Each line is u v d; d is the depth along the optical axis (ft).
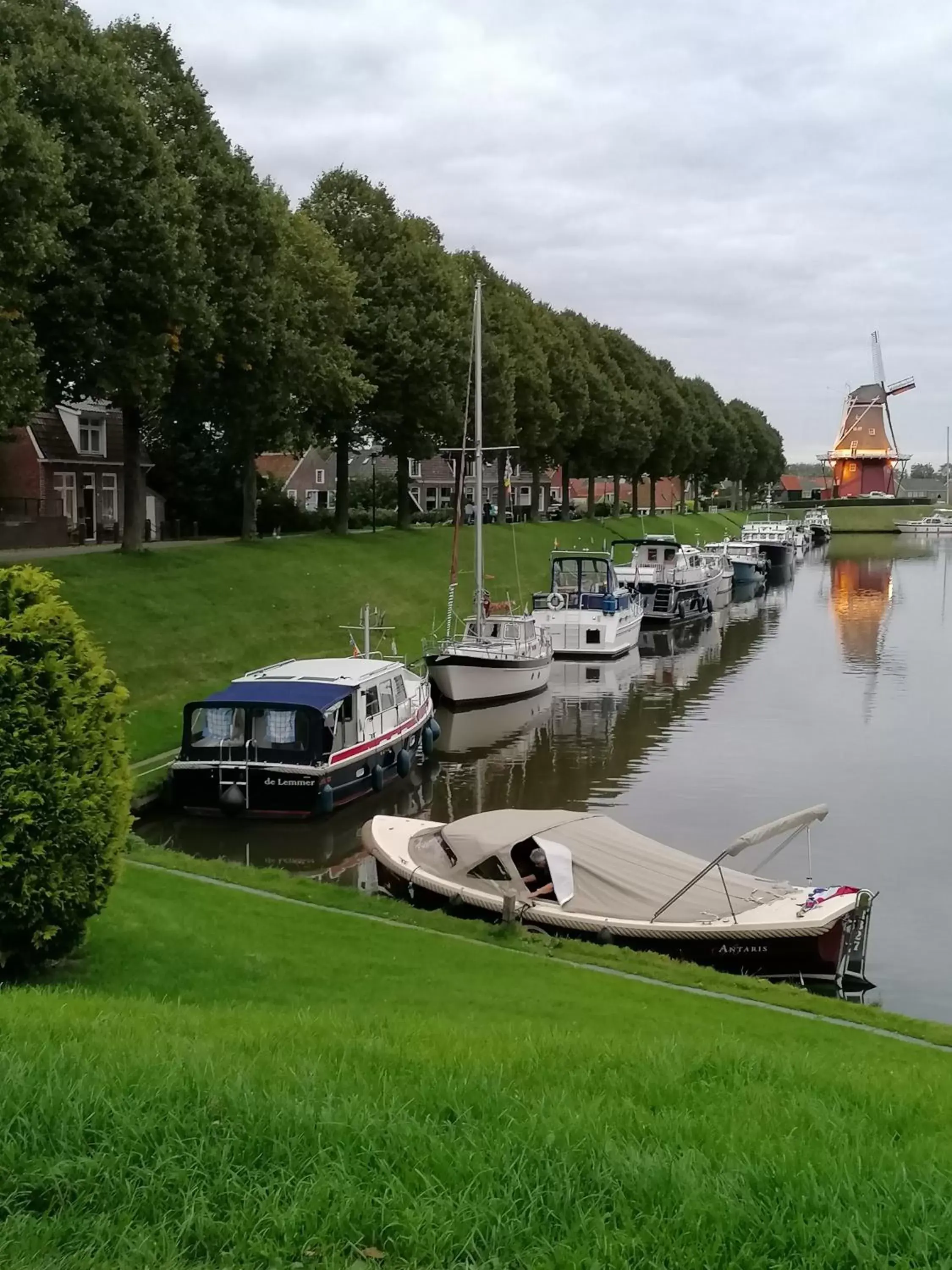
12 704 35.91
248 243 142.92
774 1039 41.70
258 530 222.07
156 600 125.80
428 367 193.88
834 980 58.08
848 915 57.77
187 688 109.81
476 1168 20.03
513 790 98.99
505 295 255.29
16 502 185.47
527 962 50.96
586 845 64.23
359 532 205.77
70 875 37.32
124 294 118.32
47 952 38.63
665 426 352.08
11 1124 20.70
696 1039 36.14
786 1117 24.71
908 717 128.88
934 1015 55.42
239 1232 18.17
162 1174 19.62
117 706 39.14
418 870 65.36
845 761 108.47
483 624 142.10
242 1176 19.75
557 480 517.55
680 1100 25.64
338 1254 17.65
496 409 218.18
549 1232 18.51
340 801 87.71
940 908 70.49
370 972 45.42
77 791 37.17
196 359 138.00
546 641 150.00
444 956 50.01
